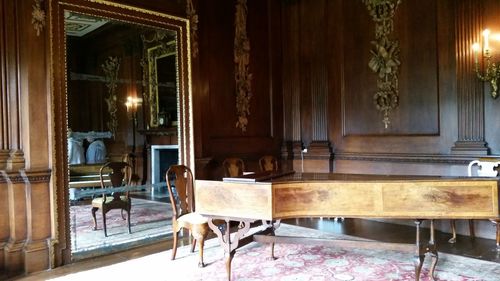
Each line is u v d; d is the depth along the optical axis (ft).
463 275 11.23
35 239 12.54
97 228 14.70
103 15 14.42
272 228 13.89
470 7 15.58
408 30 17.66
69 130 14.06
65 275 12.01
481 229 15.40
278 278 11.32
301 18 21.25
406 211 10.14
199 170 17.46
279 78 21.65
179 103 17.10
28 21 12.47
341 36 19.93
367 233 16.28
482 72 15.31
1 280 11.73
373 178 11.19
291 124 21.70
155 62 16.49
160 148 16.88
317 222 18.45
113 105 15.37
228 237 11.14
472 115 15.61
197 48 17.53
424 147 17.21
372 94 18.88
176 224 13.33
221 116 18.93
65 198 13.30
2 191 12.37
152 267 12.57
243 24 19.88
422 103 17.28
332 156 20.21
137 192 16.11
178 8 16.78
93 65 14.66
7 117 12.53
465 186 9.90
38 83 12.65
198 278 11.48
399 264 12.37
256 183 10.50
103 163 15.01
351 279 11.10
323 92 20.48
